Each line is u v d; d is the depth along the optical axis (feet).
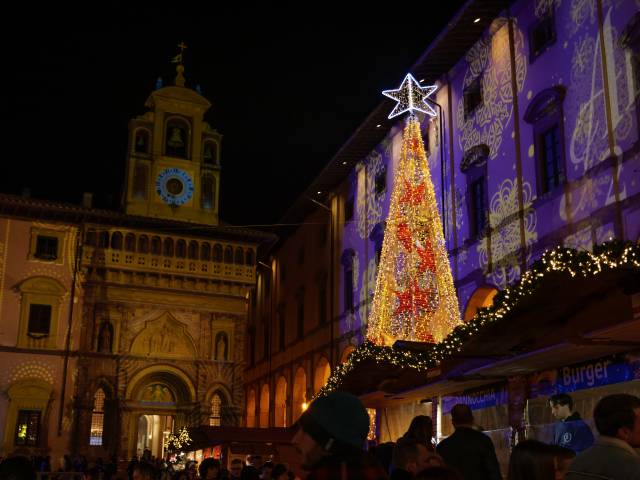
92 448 134.00
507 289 40.93
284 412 158.20
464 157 90.48
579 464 14.87
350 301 126.41
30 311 136.05
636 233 59.16
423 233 90.07
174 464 98.37
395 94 99.50
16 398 130.82
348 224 129.49
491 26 86.38
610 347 37.06
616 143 62.69
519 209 77.25
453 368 48.34
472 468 22.58
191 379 145.38
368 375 63.72
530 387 46.03
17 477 15.92
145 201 152.56
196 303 149.59
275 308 169.58
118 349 140.36
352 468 9.89
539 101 74.64
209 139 163.73
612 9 64.90
